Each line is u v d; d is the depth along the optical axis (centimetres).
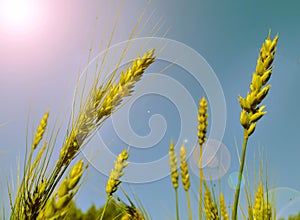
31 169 53
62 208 30
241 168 39
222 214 69
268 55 40
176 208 71
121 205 69
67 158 52
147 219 71
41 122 58
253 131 39
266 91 40
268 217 64
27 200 50
